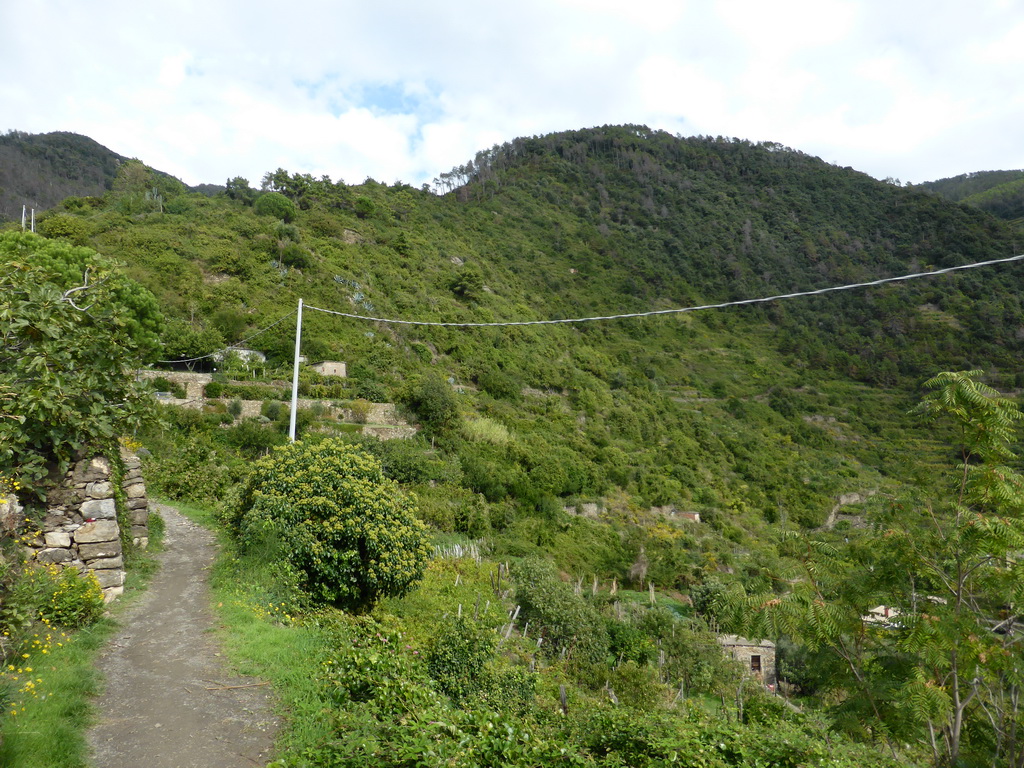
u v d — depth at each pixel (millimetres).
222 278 41438
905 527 5395
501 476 30578
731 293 95125
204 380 30453
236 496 12102
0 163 108812
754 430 60188
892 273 94188
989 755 5156
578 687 11773
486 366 46250
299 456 10305
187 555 10742
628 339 77125
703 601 23266
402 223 71750
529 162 137250
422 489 25781
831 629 5090
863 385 70312
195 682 5883
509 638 12922
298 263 45188
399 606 10688
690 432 56281
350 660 6211
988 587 5078
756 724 8445
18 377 7059
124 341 8414
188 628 7289
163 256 39969
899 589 5457
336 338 39719
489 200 108062
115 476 9445
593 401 51375
